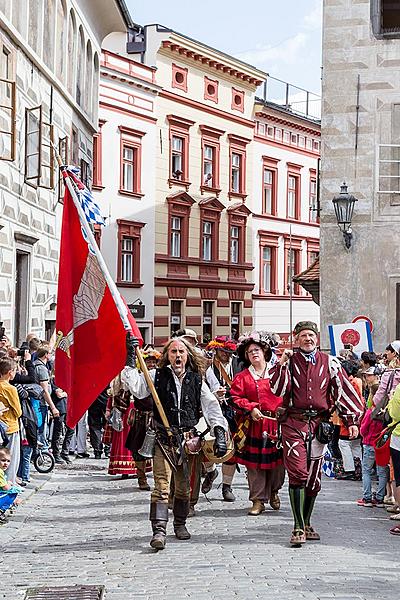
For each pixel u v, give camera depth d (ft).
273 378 39.06
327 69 86.28
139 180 158.71
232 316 187.83
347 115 85.92
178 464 38.42
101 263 38.96
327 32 86.28
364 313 85.30
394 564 34.91
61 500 52.60
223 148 183.52
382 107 85.30
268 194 200.85
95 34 121.19
